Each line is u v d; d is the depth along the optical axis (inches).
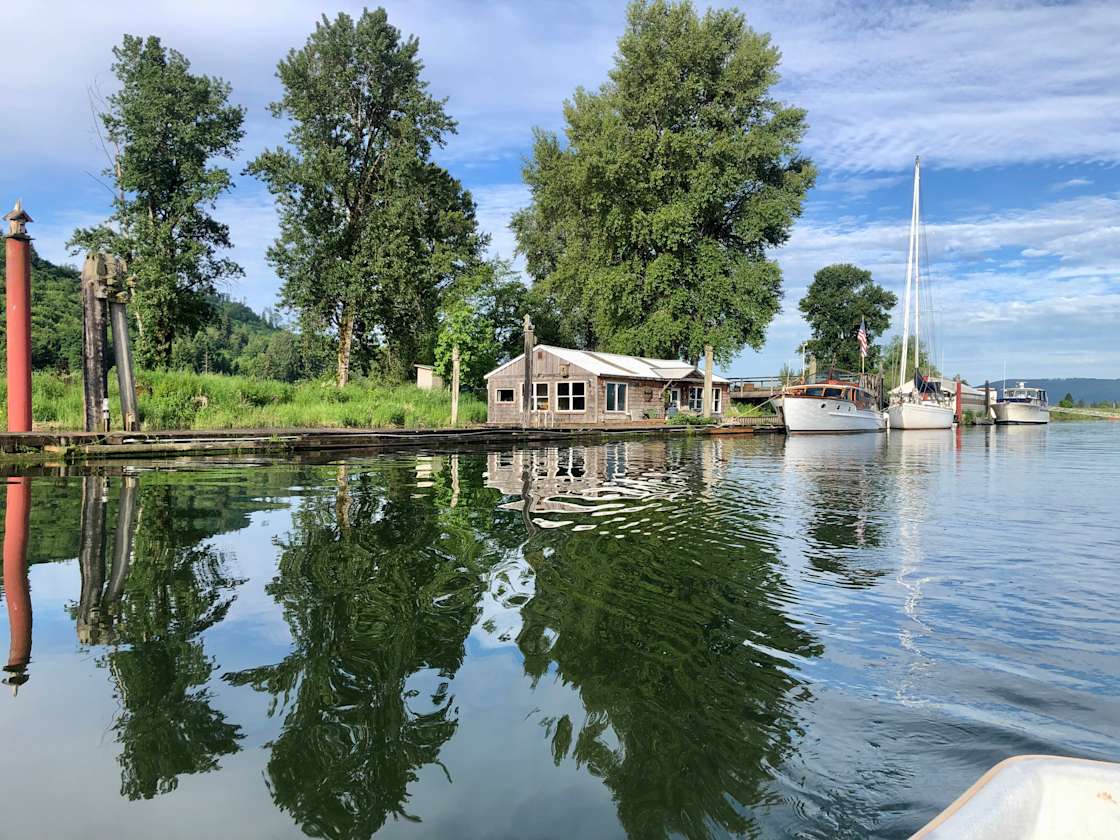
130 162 1327.5
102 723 108.4
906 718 119.0
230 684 123.6
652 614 172.2
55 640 143.5
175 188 1409.9
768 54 1583.4
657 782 96.7
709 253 1573.6
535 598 182.1
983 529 305.1
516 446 843.4
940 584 208.5
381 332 1700.3
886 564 233.6
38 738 103.0
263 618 159.0
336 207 1585.9
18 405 569.3
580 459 653.9
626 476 499.8
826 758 105.0
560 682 130.0
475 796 91.2
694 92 1590.8
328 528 267.7
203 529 260.8
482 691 124.6
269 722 110.0
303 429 784.9
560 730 111.2
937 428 1712.6
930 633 163.6
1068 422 2647.6
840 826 87.4
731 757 104.5
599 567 217.2
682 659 143.5
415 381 1771.7
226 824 82.7
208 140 1385.3
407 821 84.9
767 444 997.8
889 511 356.5
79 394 791.1
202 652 138.3
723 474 530.9
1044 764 61.7
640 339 1644.9
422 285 1647.4
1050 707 124.4
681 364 1611.7
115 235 1350.9
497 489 403.5
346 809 87.0
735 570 218.8
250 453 633.6
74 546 229.0
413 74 1612.9
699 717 117.5
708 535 274.7
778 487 449.4
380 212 1540.4
